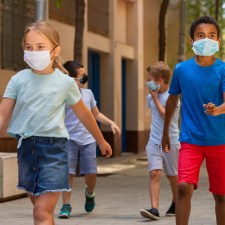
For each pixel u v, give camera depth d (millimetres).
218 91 6668
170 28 33875
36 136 5516
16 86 5559
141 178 17250
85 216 10055
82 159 10008
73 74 9773
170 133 9594
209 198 12305
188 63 6777
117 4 27562
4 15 18891
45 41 5469
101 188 14594
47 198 5488
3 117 5570
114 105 26250
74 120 9867
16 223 9312
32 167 5520
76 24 17797
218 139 6672
